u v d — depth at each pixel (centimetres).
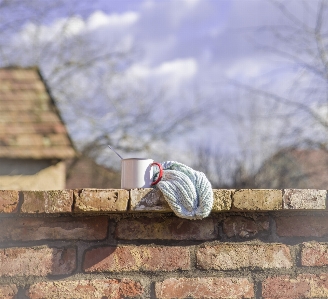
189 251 174
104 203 163
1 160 604
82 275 169
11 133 622
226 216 178
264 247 177
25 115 659
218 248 175
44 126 651
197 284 172
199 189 164
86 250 170
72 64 1091
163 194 163
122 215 174
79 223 171
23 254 167
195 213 163
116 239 172
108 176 1162
